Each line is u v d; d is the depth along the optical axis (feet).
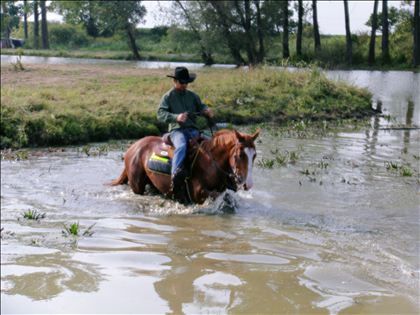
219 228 24.64
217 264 20.06
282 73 70.28
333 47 128.77
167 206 28.78
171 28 141.49
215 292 17.57
